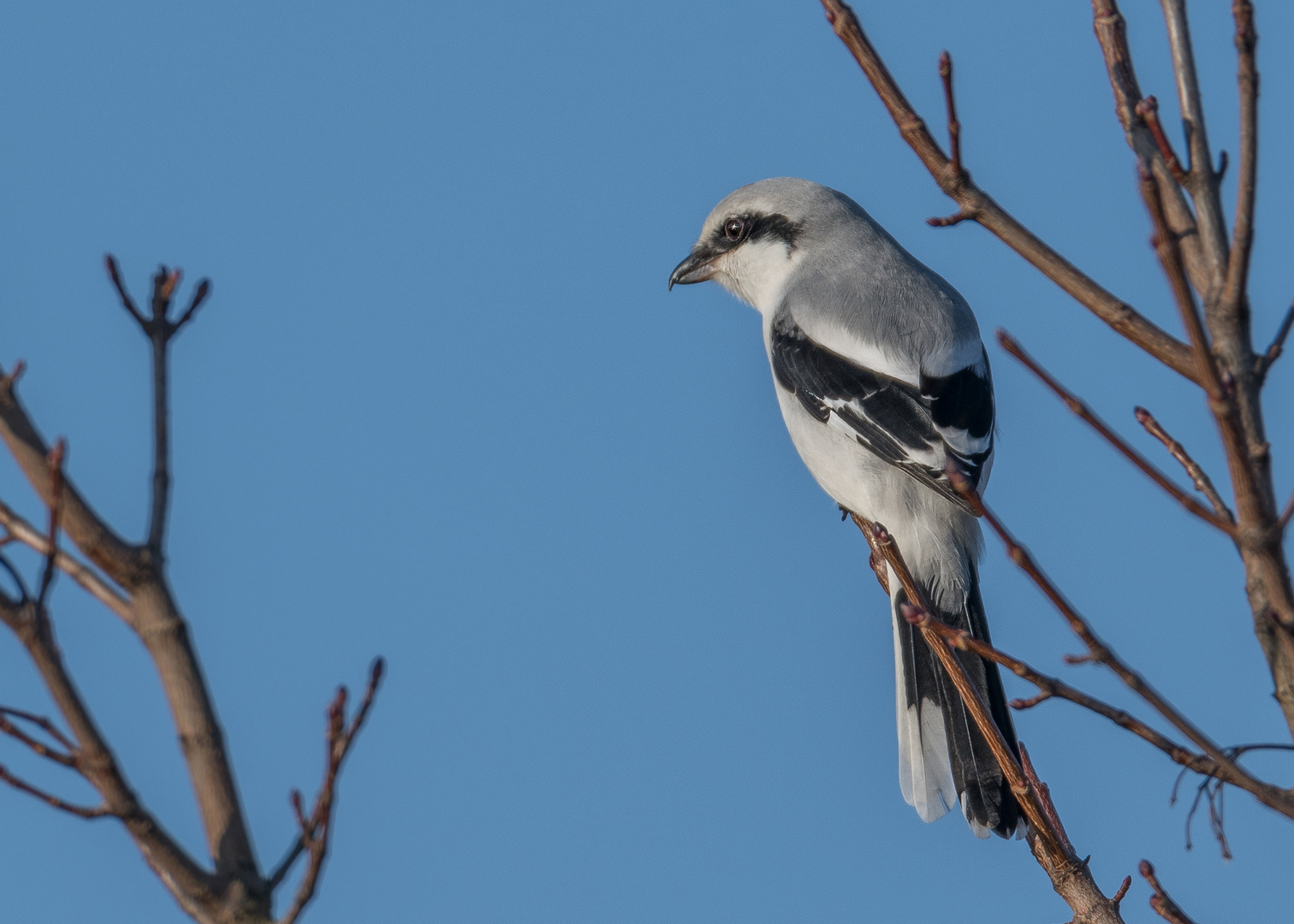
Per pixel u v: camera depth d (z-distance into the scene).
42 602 3.97
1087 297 5.89
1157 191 4.32
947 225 6.21
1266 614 5.01
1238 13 4.97
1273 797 4.73
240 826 4.23
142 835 4.04
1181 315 4.43
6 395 4.21
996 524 4.75
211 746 4.26
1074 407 4.59
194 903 4.13
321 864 4.20
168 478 4.52
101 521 4.27
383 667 4.39
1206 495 6.12
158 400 4.62
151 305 4.80
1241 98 5.12
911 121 6.26
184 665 4.30
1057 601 4.71
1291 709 5.02
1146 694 4.73
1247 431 5.27
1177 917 5.76
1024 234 6.07
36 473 4.16
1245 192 5.18
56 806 4.01
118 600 4.34
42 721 4.08
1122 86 6.16
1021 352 4.58
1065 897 6.04
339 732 4.33
